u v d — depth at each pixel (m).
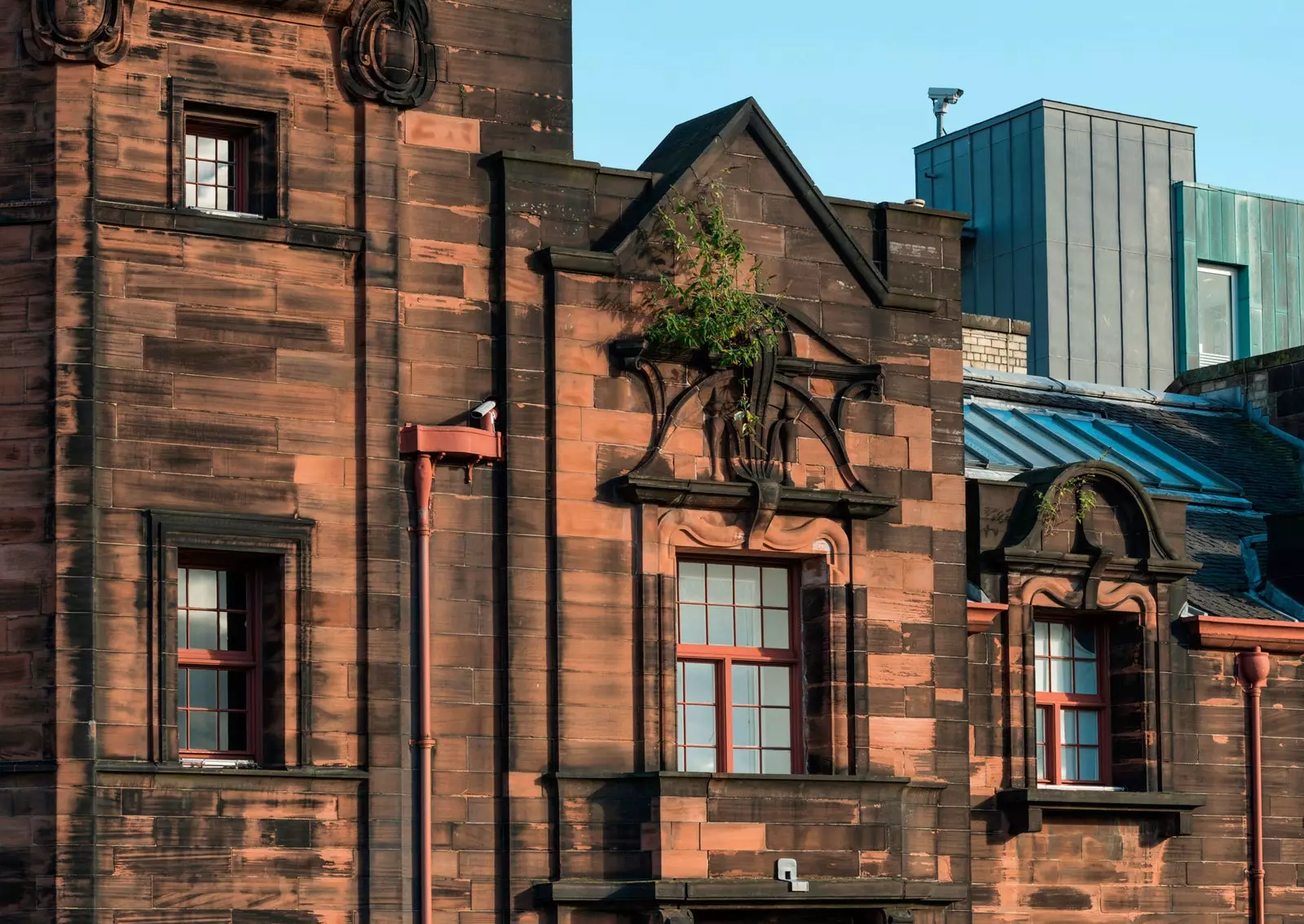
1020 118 58.53
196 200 29.80
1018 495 36.66
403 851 29.30
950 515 34.00
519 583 30.52
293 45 30.06
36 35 28.56
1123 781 37.09
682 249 31.94
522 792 30.14
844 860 31.58
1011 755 35.69
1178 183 59.56
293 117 29.97
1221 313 60.19
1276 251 61.00
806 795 31.41
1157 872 36.66
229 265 29.30
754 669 32.50
